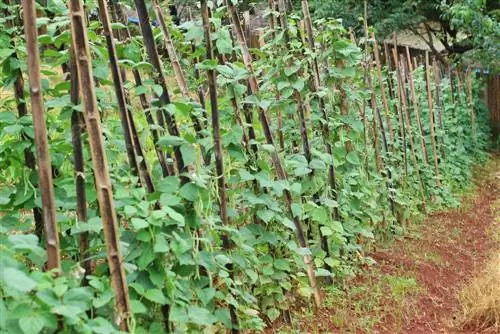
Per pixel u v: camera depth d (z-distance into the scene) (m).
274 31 5.10
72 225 2.90
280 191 4.02
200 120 3.65
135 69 3.33
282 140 5.18
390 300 5.16
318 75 5.29
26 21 2.27
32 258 2.49
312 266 4.84
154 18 3.96
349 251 5.83
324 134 5.33
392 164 7.97
